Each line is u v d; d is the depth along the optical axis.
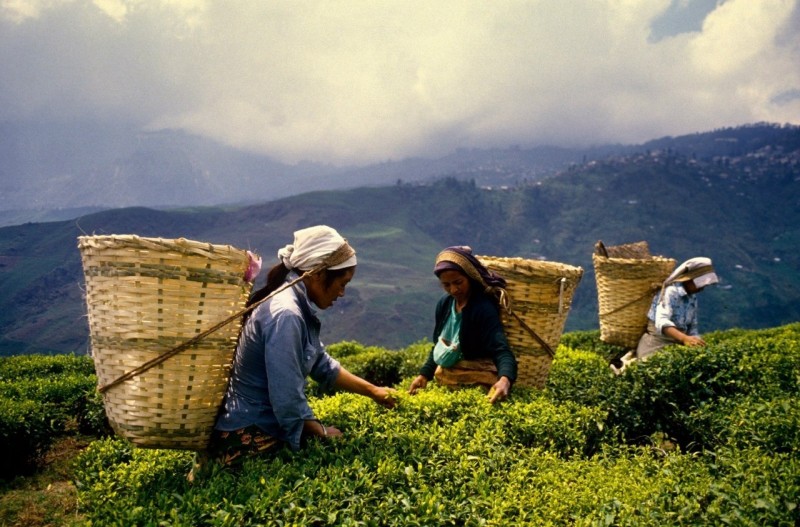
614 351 11.25
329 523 3.09
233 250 3.46
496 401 5.00
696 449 5.52
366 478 3.45
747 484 3.58
